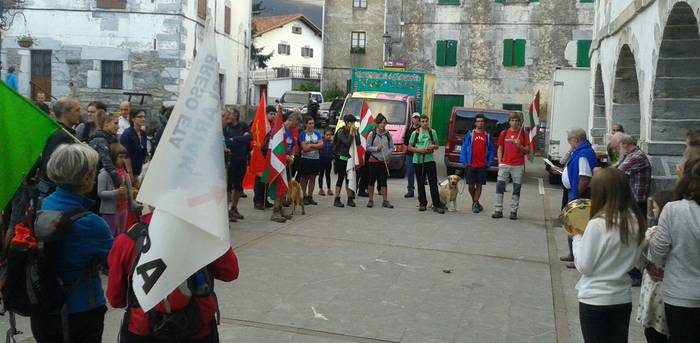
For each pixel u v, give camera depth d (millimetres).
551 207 14625
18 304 3756
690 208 4379
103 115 8016
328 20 40219
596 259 4340
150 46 25922
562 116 19391
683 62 9625
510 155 12680
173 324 3494
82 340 3959
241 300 7047
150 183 3367
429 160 13211
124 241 3650
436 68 33656
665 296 4492
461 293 7609
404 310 6902
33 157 4605
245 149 11484
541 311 7047
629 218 4324
